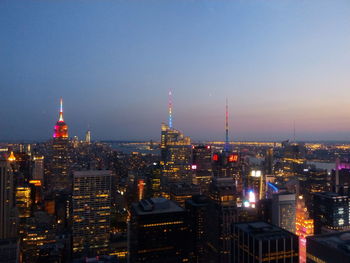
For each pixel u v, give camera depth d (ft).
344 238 433.07
